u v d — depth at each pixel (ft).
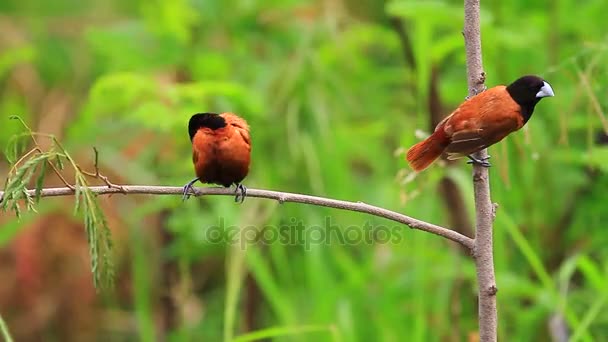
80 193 19.31
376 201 37.35
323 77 37.96
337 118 38.55
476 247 20.61
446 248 37.47
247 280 37.65
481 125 20.84
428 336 34.81
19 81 44.37
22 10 47.85
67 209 39.06
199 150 24.73
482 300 20.52
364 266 35.65
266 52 40.04
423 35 35.12
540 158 35.17
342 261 35.47
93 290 40.19
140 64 37.55
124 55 37.65
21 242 38.93
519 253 36.94
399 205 36.35
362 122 40.14
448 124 21.42
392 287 35.04
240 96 34.17
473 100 21.20
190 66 38.19
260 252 37.24
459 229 36.40
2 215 39.50
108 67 42.19
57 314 40.06
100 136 39.22
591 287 35.86
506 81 36.63
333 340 33.45
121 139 39.29
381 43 43.50
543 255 36.70
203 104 34.27
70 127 41.52
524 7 39.93
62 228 39.29
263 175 36.70
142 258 38.09
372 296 35.12
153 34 37.78
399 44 40.40
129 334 40.98
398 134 39.37
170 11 37.96
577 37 38.81
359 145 39.34
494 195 36.06
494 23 37.45
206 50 38.09
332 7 40.19
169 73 39.22
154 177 38.47
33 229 39.06
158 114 33.14
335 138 37.93
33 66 44.91
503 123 20.85
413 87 37.96
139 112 33.17
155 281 40.40
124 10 46.91
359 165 43.75
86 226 19.12
